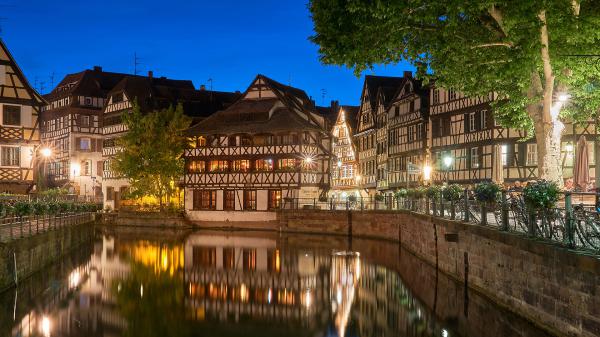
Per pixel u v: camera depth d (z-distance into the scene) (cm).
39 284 2098
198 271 2556
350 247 3412
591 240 1090
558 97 1778
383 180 5291
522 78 1773
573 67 1700
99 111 6334
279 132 4722
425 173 4269
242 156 4834
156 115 5041
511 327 1375
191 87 6775
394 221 3703
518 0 1459
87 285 2158
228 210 4872
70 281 2220
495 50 1733
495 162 3531
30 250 2012
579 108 2125
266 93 4953
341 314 1720
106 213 5347
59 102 6462
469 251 1795
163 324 1625
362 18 1616
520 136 3441
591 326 1029
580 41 1630
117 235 4312
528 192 1326
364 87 5881
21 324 1547
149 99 5847
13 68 3447
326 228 4253
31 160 3472
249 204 4822
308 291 2078
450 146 4028
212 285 2216
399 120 4809
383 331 1497
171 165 4997
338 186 6378
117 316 1692
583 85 1906
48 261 2338
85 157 6225
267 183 4738
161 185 5106
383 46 1666
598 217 1070
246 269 2608
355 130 6253
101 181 6291
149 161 4991
